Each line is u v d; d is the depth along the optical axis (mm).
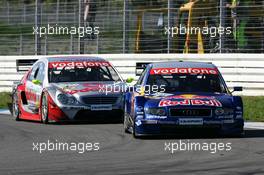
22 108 50875
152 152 31375
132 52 65875
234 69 60062
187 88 38531
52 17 70812
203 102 36344
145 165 27453
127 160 29000
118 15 67000
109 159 29422
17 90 51781
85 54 68875
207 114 36188
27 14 72500
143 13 65500
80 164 28062
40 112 48156
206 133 36719
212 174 25000
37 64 51438
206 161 28328
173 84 38719
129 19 65812
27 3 73750
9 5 73750
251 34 60312
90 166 27453
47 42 71250
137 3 65750
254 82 59250
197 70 39719
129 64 64875
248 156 29656
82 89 46750
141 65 45062
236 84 60000
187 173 25297
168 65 40312
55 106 46281
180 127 36062
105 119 47281
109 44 67500
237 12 60531
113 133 39938
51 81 48219
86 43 68875
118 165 27625
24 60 56875
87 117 46531
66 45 70250
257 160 28469
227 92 38719
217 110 36188
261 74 58938
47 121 46938
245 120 48500
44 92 47375
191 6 63344
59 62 49781
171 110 36188
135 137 37281
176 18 64125
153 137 37375
